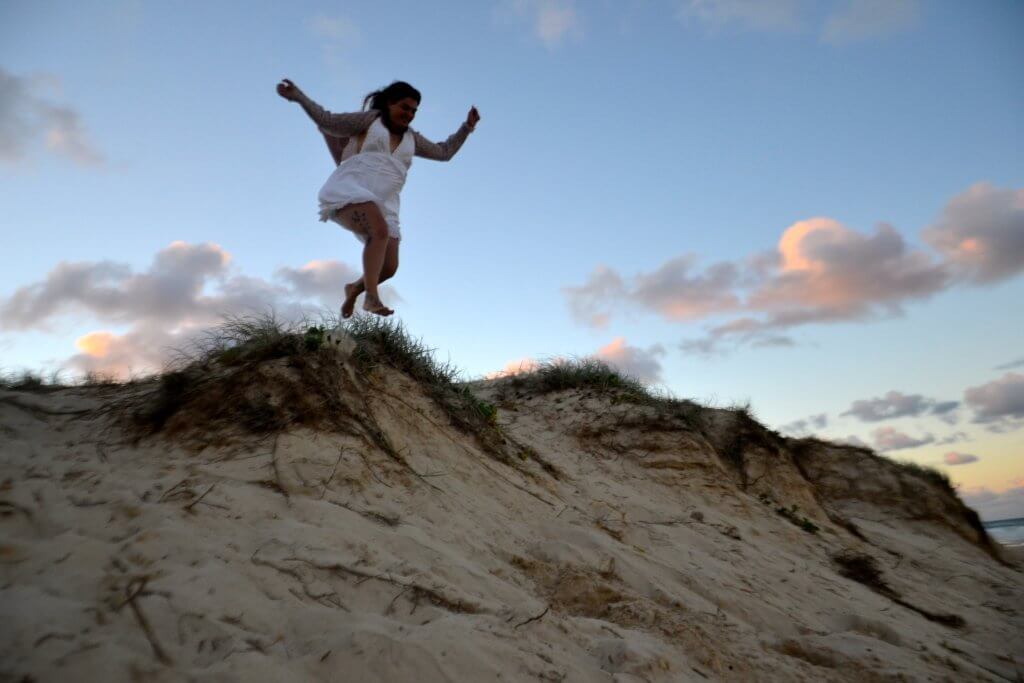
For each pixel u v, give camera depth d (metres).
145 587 2.46
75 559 2.57
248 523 3.06
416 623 2.73
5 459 3.40
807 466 11.30
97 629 2.25
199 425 3.94
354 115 4.36
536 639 2.93
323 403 4.29
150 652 2.20
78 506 2.98
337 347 4.89
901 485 11.12
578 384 9.40
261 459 3.66
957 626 5.92
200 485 3.27
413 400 5.34
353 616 2.56
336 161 4.62
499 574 3.58
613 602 3.74
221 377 4.29
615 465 7.44
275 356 4.52
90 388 4.92
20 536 2.77
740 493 7.81
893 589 6.54
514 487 5.05
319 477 3.67
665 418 8.38
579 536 4.42
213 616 2.40
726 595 4.51
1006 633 5.88
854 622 4.80
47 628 2.18
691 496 7.23
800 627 4.45
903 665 4.00
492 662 2.56
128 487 3.18
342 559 2.92
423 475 4.34
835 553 7.10
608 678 2.83
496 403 8.91
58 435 3.95
